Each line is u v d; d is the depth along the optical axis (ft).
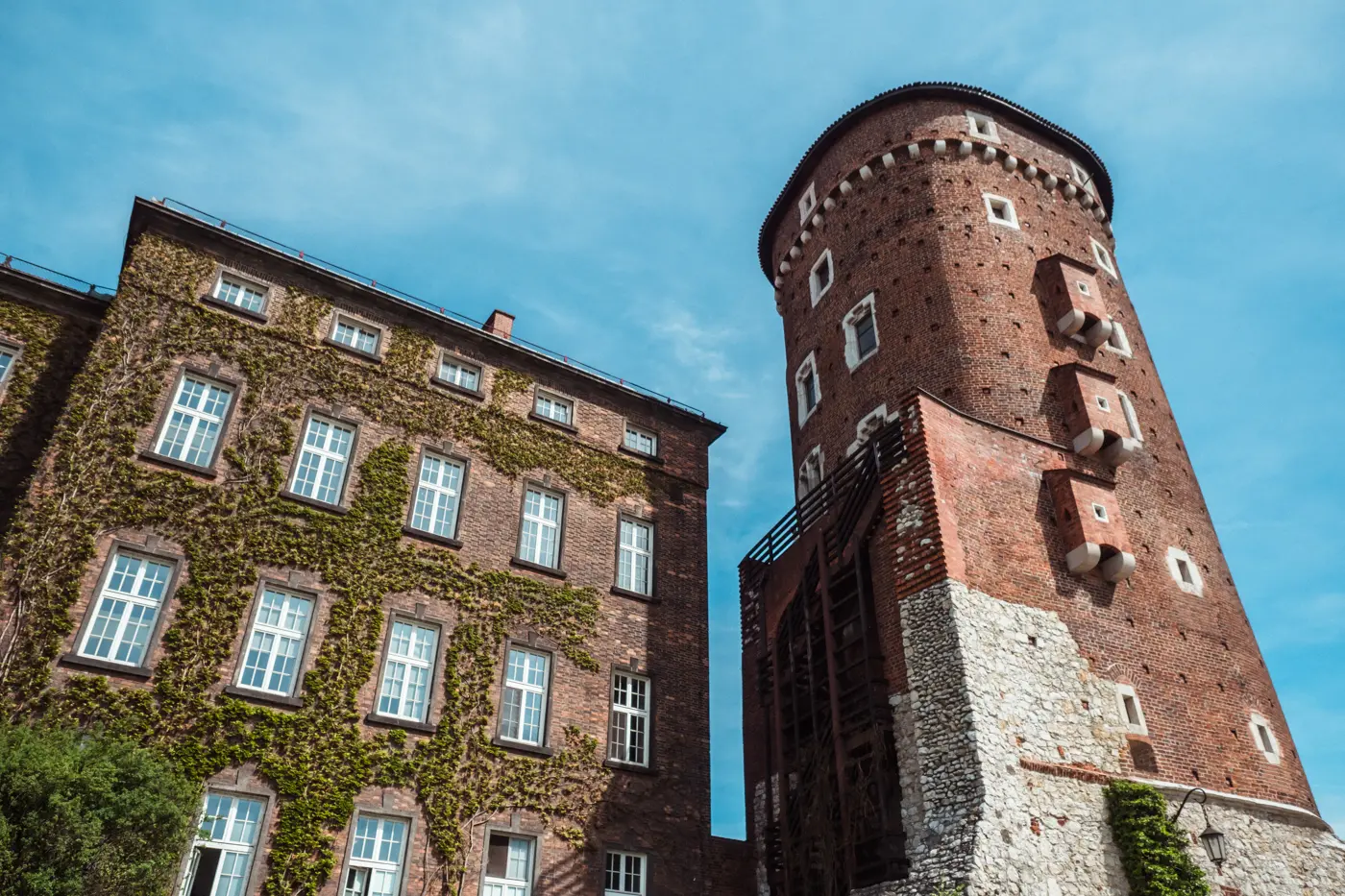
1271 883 69.56
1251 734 78.95
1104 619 77.87
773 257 128.77
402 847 65.10
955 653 68.33
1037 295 98.43
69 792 46.78
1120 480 88.48
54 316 74.08
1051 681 71.31
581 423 92.22
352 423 78.59
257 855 59.67
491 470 83.87
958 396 89.30
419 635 73.10
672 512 93.56
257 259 80.33
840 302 107.65
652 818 76.48
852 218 111.65
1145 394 98.48
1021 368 91.25
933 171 107.34
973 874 58.13
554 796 72.59
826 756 76.38
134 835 48.11
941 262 99.19
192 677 62.44
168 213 76.64
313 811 62.59
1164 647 79.46
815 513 91.66
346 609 70.28
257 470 71.87
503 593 78.48
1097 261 108.06
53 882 44.21
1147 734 73.15
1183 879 63.16
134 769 50.62
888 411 93.35
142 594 63.77
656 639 85.15
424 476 80.33
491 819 69.05
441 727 70.03
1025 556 77.66
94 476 65.26
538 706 76.13
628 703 80.89
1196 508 93.04
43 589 60.44
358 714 67.10
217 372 74.02
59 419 66.69
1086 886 62.28
